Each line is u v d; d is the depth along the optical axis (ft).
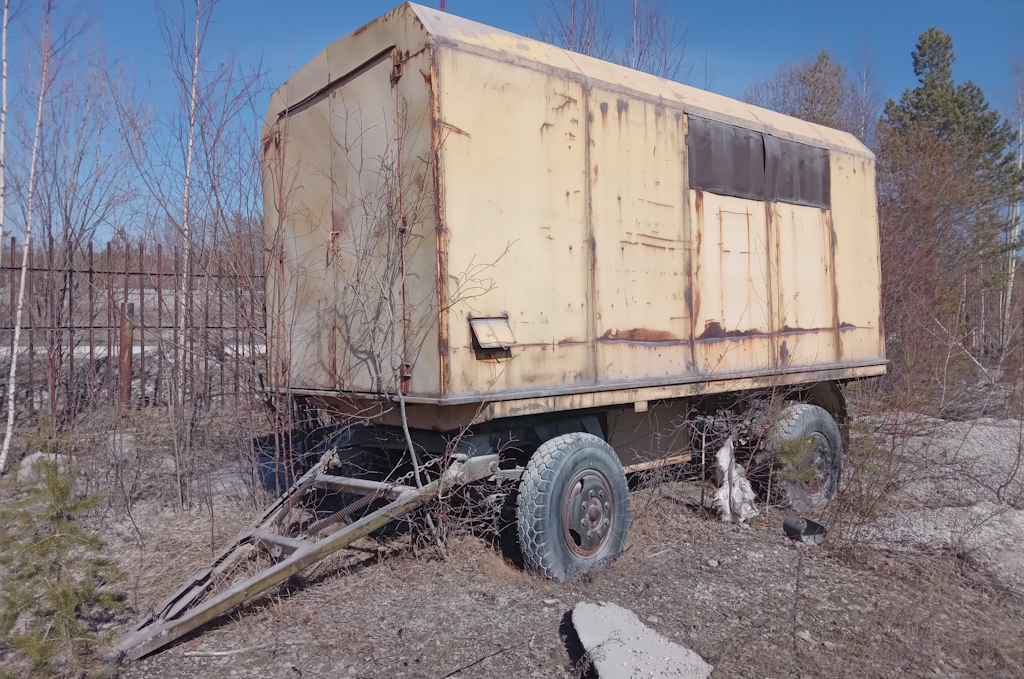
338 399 15.48
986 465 23.17
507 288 13.58
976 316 48.47
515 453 15.79
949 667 11.25
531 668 10.66
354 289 14.83
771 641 11.68
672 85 17.99
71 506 10.93
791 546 16.62
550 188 14.46
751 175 19.30
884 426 21.86
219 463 22.04
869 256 23.53
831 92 77.41
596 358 15.07
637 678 9.87
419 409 13.94
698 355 17.44
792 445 18.08
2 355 24.64
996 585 14.71
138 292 25.48
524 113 14.10
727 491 18.40
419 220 13.08
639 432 18.43
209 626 12.10
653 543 16.58
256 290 19.08
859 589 14.05
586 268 15.02
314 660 10.93
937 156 49.52
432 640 11.48
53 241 20.83
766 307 19.48
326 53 15.72
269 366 17.70
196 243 19.36
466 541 16.06
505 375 13.42
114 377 25.82
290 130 16.97
